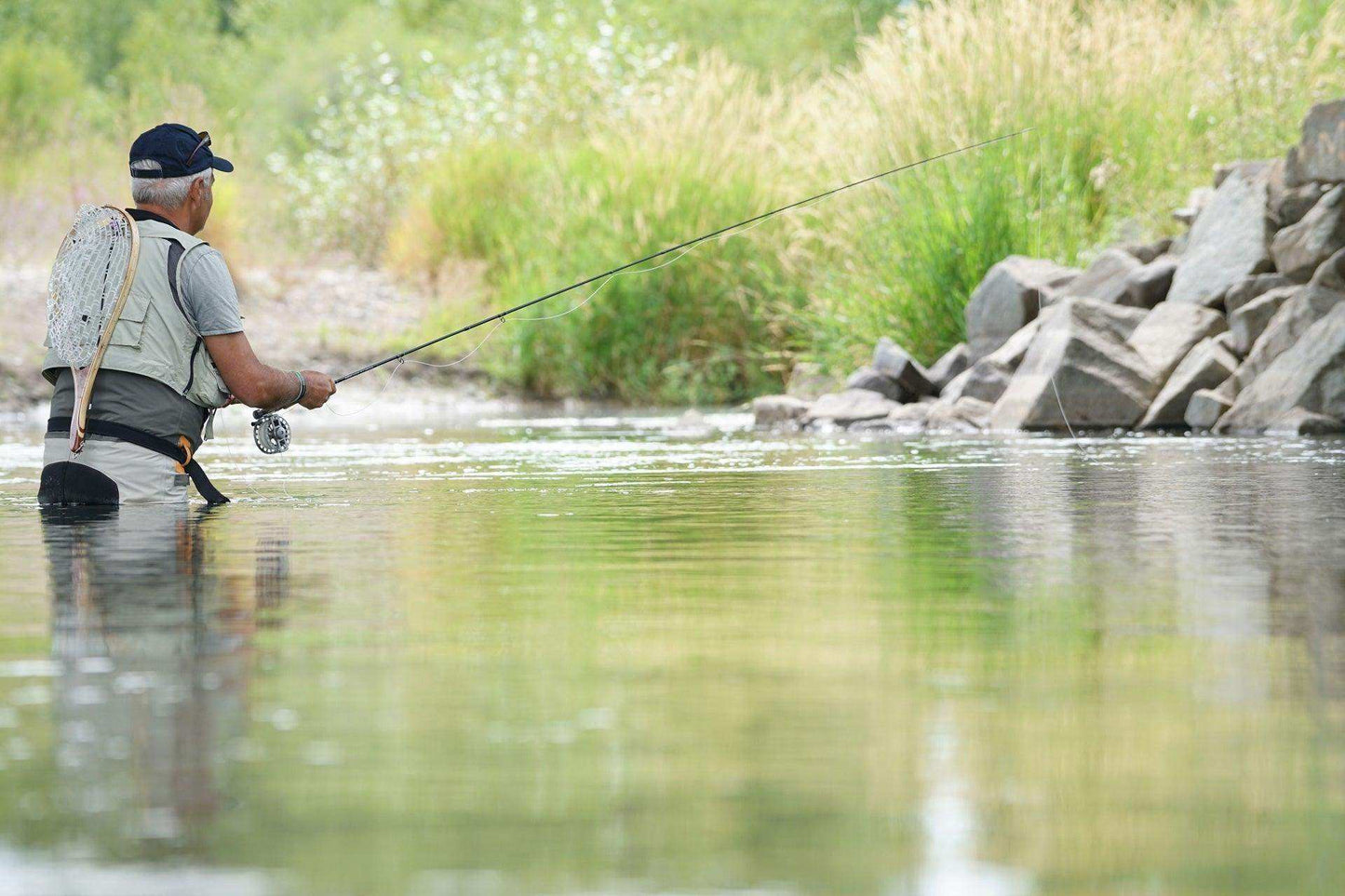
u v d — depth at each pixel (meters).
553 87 58.03
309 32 99.88
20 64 65.44
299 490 17.86
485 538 13.23
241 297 48.78
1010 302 32.56
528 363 44.34
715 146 45.72
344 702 7.09
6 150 56.03
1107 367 28.61
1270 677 7.52
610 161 47.00
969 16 37.84
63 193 52.12
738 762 6.13
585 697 7.18
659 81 57.69
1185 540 12.77
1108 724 6.67
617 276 44.34
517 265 49.19
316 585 10.51
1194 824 5.41
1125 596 9.91
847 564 11.50
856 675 7.62
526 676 7.61
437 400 42.94
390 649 8.31
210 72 96.06
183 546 12.72
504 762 6.14
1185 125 36.84
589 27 72.69
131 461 16.25
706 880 4.91
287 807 5.62
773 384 43.84
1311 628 8.77
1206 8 45.31
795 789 5.80
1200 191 33.78
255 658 8.09
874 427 30.31
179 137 16.86
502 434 29.31
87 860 5.12
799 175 44.84
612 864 5.05
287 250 56.69
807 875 4.96
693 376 43.81
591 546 12.62
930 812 5.54
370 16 90.00
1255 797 5.69
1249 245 30.11
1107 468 20.02
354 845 5.24
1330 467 19.77
